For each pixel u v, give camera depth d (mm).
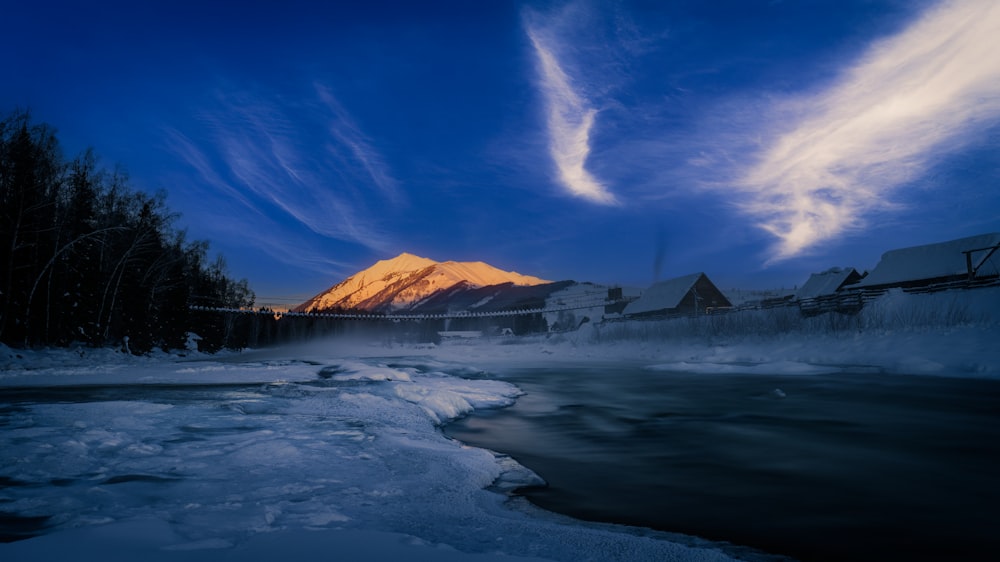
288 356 58875
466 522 4789
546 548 4133
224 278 83375
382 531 4230
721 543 4797
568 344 65625
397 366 32656
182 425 9523
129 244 47406
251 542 3793
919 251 48188
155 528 4008
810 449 9234
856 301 35188
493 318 193250
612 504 6031
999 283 30750
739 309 49281
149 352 48656
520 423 12453
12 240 34625
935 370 21906
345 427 9695
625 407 15219
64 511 4656
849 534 5062
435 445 8594
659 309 75500
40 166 38094
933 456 8648
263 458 7051
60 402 13000
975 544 4805
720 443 9844
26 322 35281
